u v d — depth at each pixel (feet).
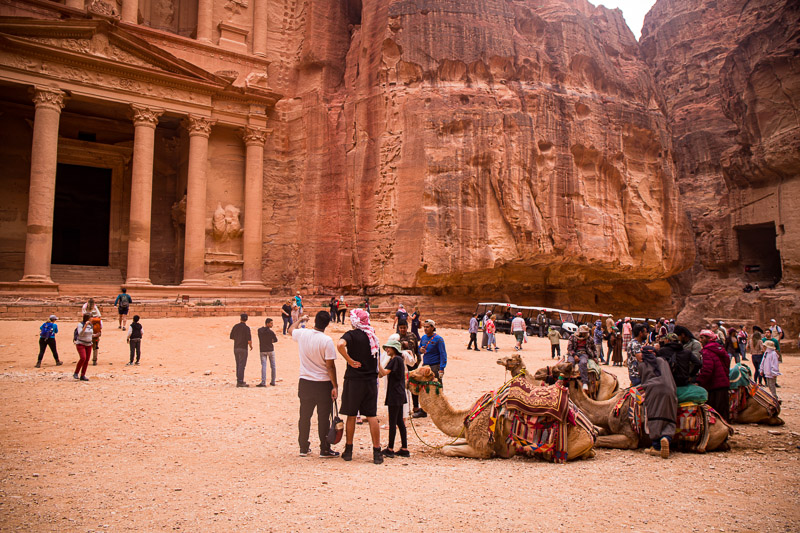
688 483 21.17
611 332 69.00
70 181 126.93
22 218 118.83
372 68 117.60
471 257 103.55
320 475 21.76
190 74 117.91
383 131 112.68
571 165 114.21
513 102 110.63
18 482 20.18
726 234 143.64
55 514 16.90
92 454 24.40
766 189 130.21
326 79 128.88
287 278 125.80
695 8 189.67
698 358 27.02
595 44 127.44
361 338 24.47
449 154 106.11
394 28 114.42
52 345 52.85
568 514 17.43
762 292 121.70
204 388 43.50
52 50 101.71
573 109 116.57
